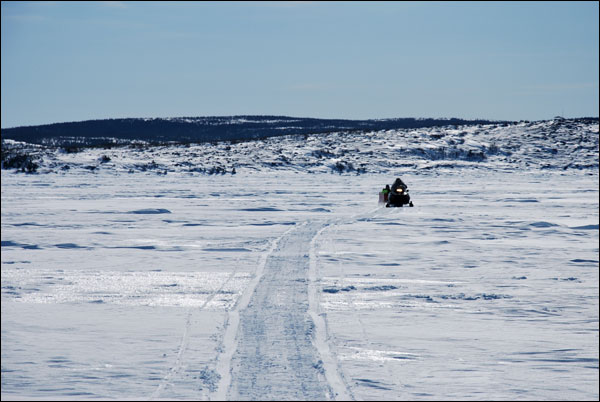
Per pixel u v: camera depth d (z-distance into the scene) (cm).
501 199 13450
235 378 2014
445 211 10350
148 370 2117
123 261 4903
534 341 2566
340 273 4294
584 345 2511
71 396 1870
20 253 5391
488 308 3228
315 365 2166
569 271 4481
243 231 7288
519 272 4419
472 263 4834
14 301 3319
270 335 2577
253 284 3819
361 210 10588
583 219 8938
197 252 5434
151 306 3178
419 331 2708
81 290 3638
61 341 2495
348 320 2891
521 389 1973
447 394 1914
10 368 2148
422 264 4766
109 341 2491
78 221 8588
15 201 12406
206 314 2981
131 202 12388
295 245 5900
